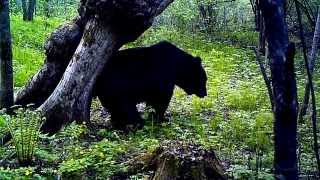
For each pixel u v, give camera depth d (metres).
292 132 3.66
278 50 3.56
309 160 7.34
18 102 9.95
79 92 8.90
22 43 18.23
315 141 4.59
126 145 7.93
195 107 11.66
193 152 6.48
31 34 20.14
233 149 8.30
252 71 16.91
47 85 9.87
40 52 17.45
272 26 3.56
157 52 10.28
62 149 7.60
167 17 27.70
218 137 8.90
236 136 9.16
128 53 10.05
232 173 6.78
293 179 3.68
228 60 18.92
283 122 3.65
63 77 8.96
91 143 8.21
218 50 21.69
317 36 9.89
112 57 9.82
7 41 8.88
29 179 6.23
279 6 3.54
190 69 10.88
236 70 17.30
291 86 3.58
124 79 9.73
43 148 7.52
